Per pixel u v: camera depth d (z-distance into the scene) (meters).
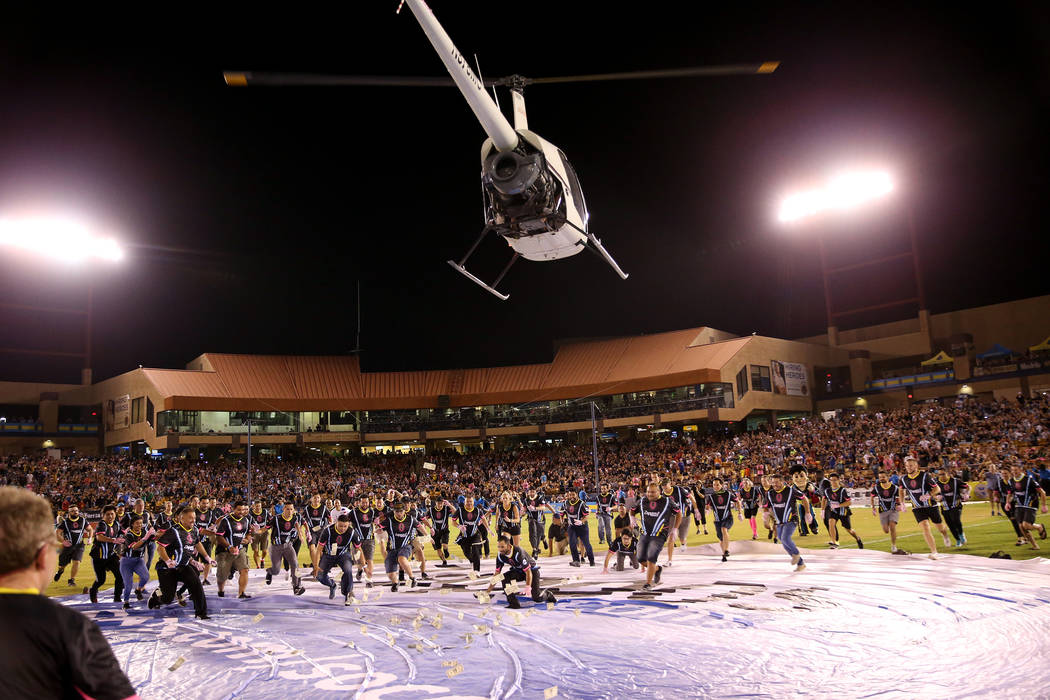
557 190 9.55
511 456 62.31
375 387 68.56
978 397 59.81
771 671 6.32
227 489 46.03
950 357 62.69
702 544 19.80
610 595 11.64
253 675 7.13
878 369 70.75
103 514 13.62
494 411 67.06
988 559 12.95
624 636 8.19
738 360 60.09
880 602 9.42
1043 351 58.91
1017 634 7.21
